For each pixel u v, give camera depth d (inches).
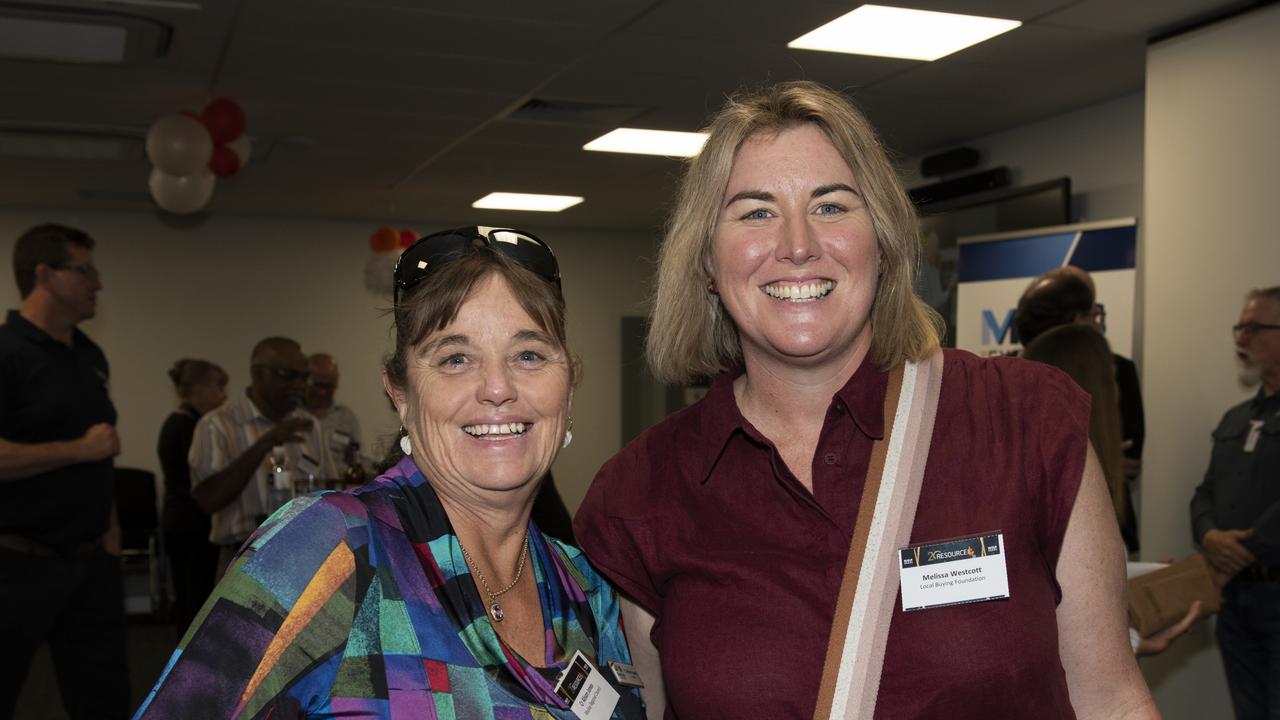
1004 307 240.2
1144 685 47.7
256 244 386.9
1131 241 215.0
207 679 41.5
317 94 221.6
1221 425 160.7
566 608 54.4
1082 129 243.6
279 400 197.3
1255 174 169.3
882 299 52.9
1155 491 185.6
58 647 145.4
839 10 170.4
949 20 177.8
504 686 47.1
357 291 399.2
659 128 254.2
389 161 292.4
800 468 51.9
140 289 370.0
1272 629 141.9
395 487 50.7
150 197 340.8
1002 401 49.8
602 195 350.6
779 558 49.7
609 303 438.9
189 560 229.3
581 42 186.4
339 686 43.6
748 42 187.5
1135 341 213.9
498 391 49.4
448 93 221.0
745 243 51.6
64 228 142.0
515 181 323.9
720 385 56.4
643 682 56.4
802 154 51.3
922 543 47.3
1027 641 45.5
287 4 164.7
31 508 135.1
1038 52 197.3
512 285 50.9
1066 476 47.1
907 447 49.3
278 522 46.2
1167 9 173.5
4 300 354.0
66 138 259.1
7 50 184.7
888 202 51.9
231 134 221.9
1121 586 47.5
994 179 260.1
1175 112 183.0
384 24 175.2
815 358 51.1
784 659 47.8
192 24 173.9
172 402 370.6
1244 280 170.7
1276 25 165.9
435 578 47.8
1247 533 147.7
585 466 433.4
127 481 313.4
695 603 51.3
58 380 140.2
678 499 54.3
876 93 227.8
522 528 54.4
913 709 45.6
